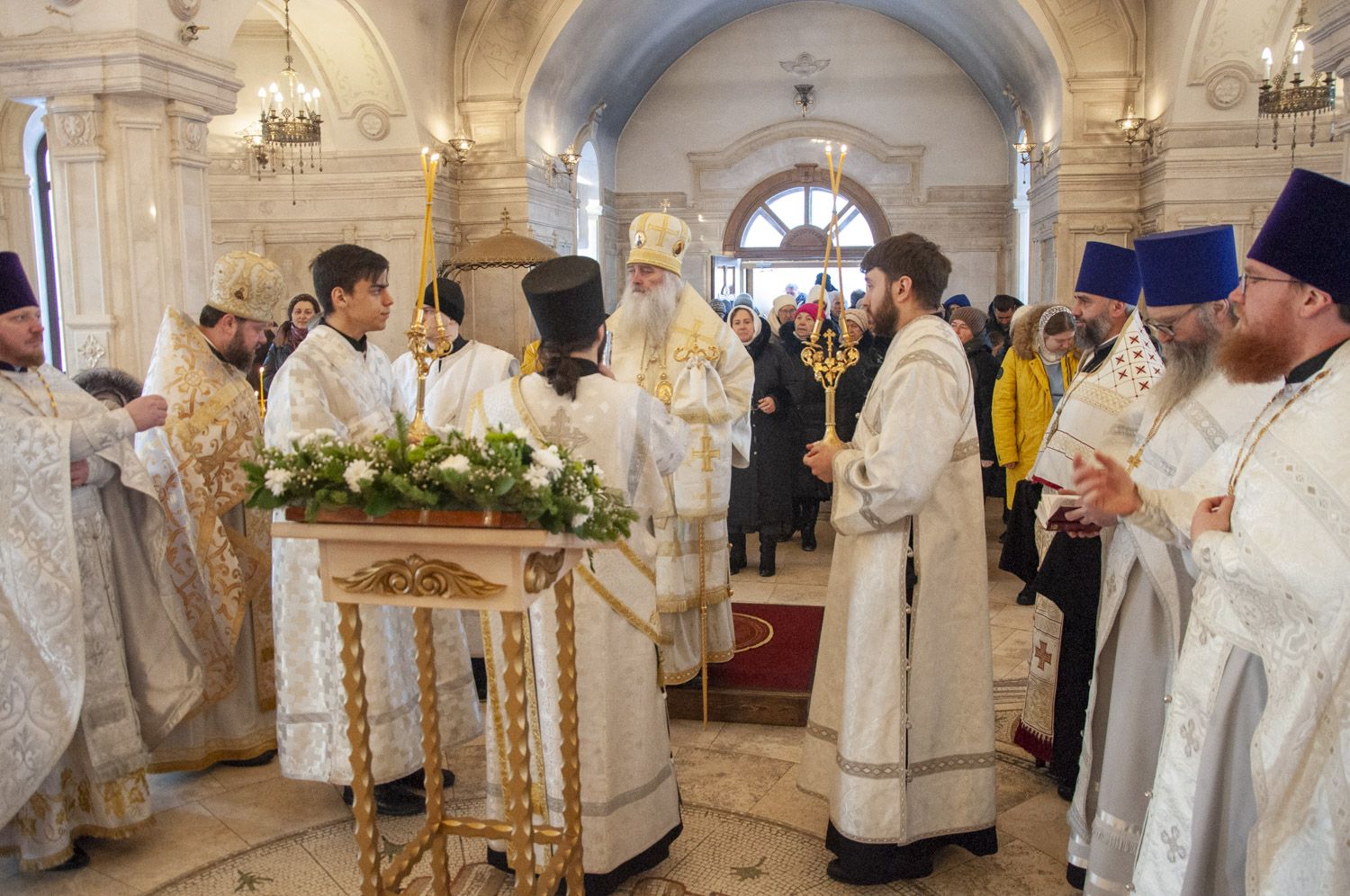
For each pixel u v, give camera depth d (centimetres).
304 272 1188
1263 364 161
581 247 1498
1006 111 1431
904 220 1548
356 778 188
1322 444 152
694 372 335
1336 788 149
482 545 169
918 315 249
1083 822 239
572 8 1188
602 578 233
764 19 1541
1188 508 175
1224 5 954
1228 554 158
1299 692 153
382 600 176
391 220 1158
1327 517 150
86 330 646
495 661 238
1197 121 1019
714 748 346
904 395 233
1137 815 213
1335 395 153
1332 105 834
